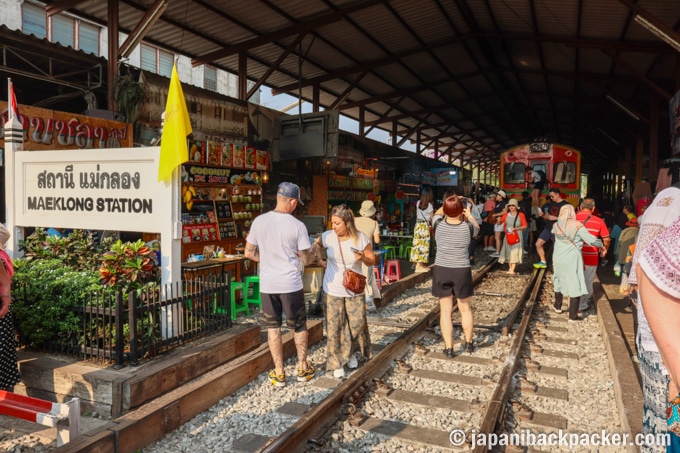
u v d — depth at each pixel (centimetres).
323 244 540
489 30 1510
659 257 148
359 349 610
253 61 1608
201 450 375
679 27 1146
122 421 367
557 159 1877
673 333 144
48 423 335
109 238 593
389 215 2002
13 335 410
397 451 378
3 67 962
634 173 2348
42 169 582
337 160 1612
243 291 783
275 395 477
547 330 734
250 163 1051
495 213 1447
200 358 471
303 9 1269
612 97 1677
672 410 161
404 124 2942
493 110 2888
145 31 996
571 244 777
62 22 1839
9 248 601
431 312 764
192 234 885
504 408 435
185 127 502
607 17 1151
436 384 513
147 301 470
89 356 460
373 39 1540
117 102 1009
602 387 515
